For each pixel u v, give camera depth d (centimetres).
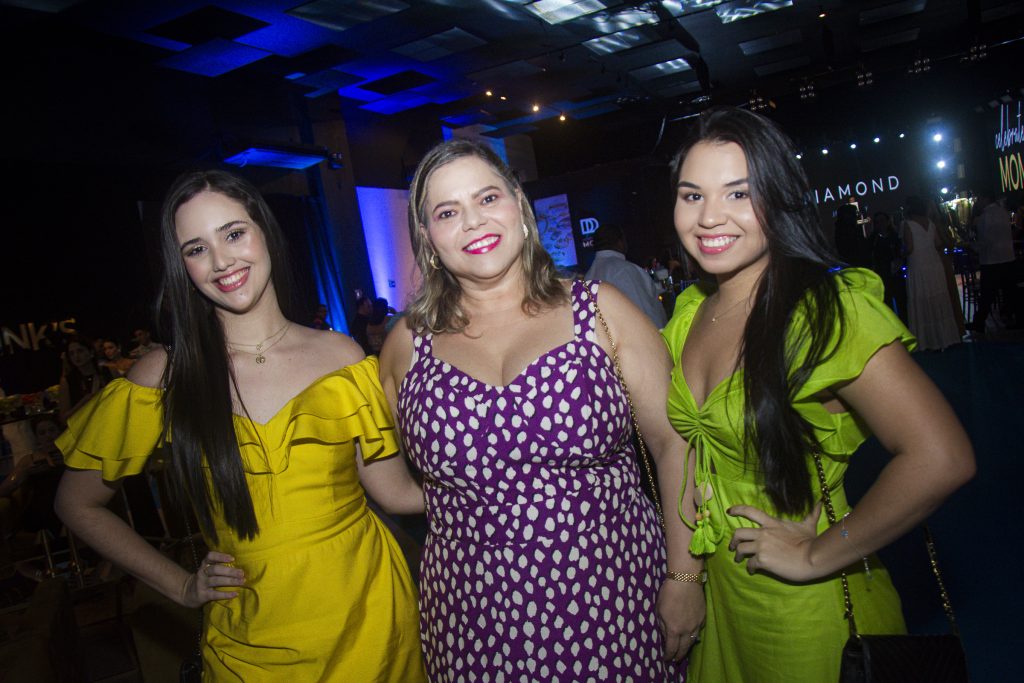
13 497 354
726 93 1534
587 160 1750
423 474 165
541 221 1608
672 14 1010
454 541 159
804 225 132
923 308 725
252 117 1002
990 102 1326
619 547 155
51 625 185
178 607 259
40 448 431
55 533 357
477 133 1532
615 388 158
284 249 171
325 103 1143
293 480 156
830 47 1125
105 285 779
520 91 1311
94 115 797
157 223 850
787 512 133
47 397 537
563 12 948
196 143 912
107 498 162
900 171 1486
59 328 735
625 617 152
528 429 151
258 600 153
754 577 137
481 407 153
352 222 1155
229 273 156
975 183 1420
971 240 1062
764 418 126
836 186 1534
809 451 130
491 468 152
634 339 162
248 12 786
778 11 1063
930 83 1427
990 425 457
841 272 128
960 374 605
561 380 154
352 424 164
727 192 134
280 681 153
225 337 167
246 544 155
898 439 117
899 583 292
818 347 120
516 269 170
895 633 137
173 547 311
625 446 165
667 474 161
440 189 162
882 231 877
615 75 1302
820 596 132
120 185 813
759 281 137
